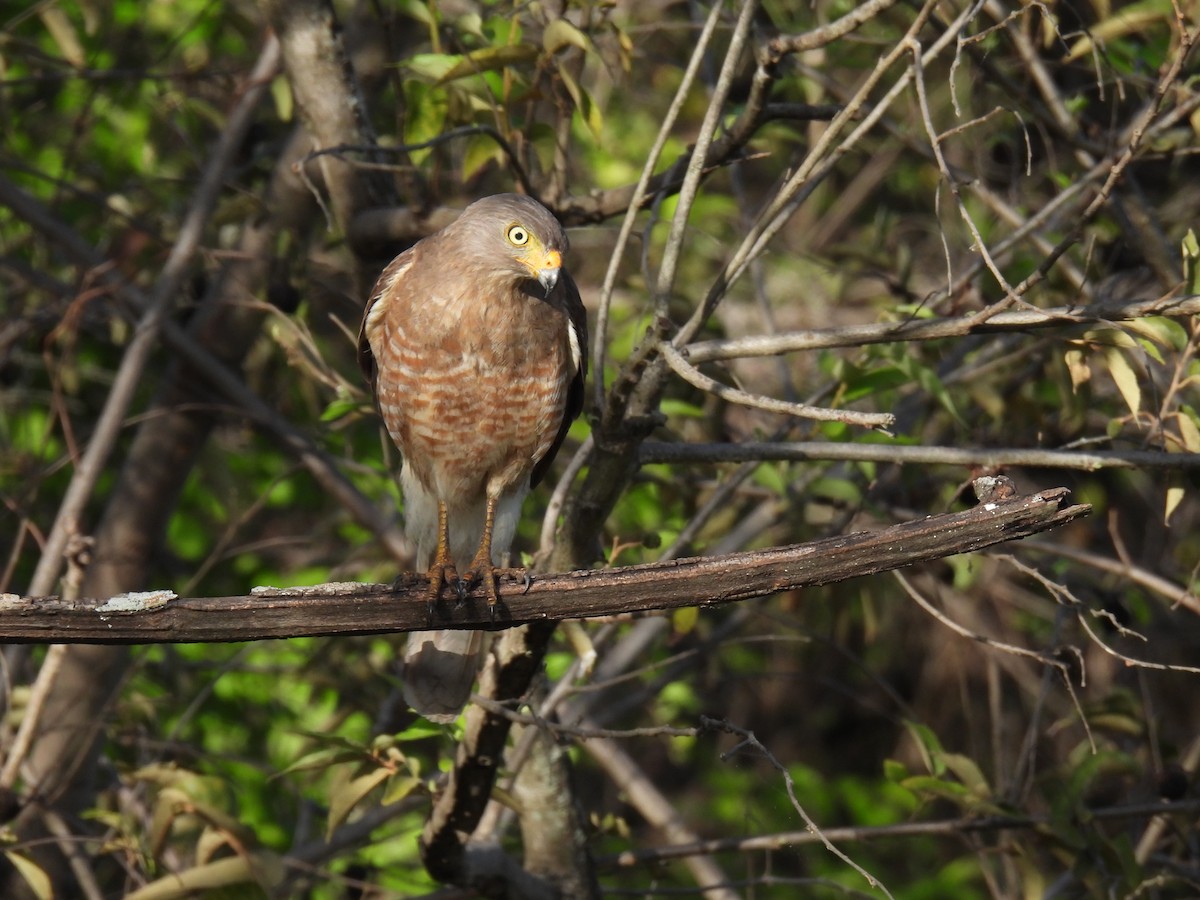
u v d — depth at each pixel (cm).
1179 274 963
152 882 885
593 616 683
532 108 940
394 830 1230
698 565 661
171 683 1230
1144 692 1034
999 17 948
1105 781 1099
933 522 638
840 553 646
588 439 813
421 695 811
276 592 656
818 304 1534
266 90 1319
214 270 1189
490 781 801
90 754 1127
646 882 1466
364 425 1320
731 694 2069
